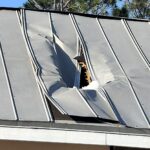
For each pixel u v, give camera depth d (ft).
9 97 50.93
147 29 65.92
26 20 62.64
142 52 61.26
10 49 57.52
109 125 49.65
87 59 59.11
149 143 50.06
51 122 48.21
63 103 51.31
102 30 63.82
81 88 57.93
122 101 53.52
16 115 48.57
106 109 51.88
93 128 48.70
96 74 57.93
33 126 47.83
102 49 60.54
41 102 51.01
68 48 60.95
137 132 49.85
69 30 63.00
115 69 58.13
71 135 48.24
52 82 53.88
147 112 52.70
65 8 150.41
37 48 58.34
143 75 57.88
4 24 61.46
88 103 51.80
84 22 64.64
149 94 55.26
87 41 61.26
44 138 47.88
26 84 53.06
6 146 51.67
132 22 66.64
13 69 54.80
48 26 62.64
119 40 62.64
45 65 56.03
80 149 53.11
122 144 49.42
